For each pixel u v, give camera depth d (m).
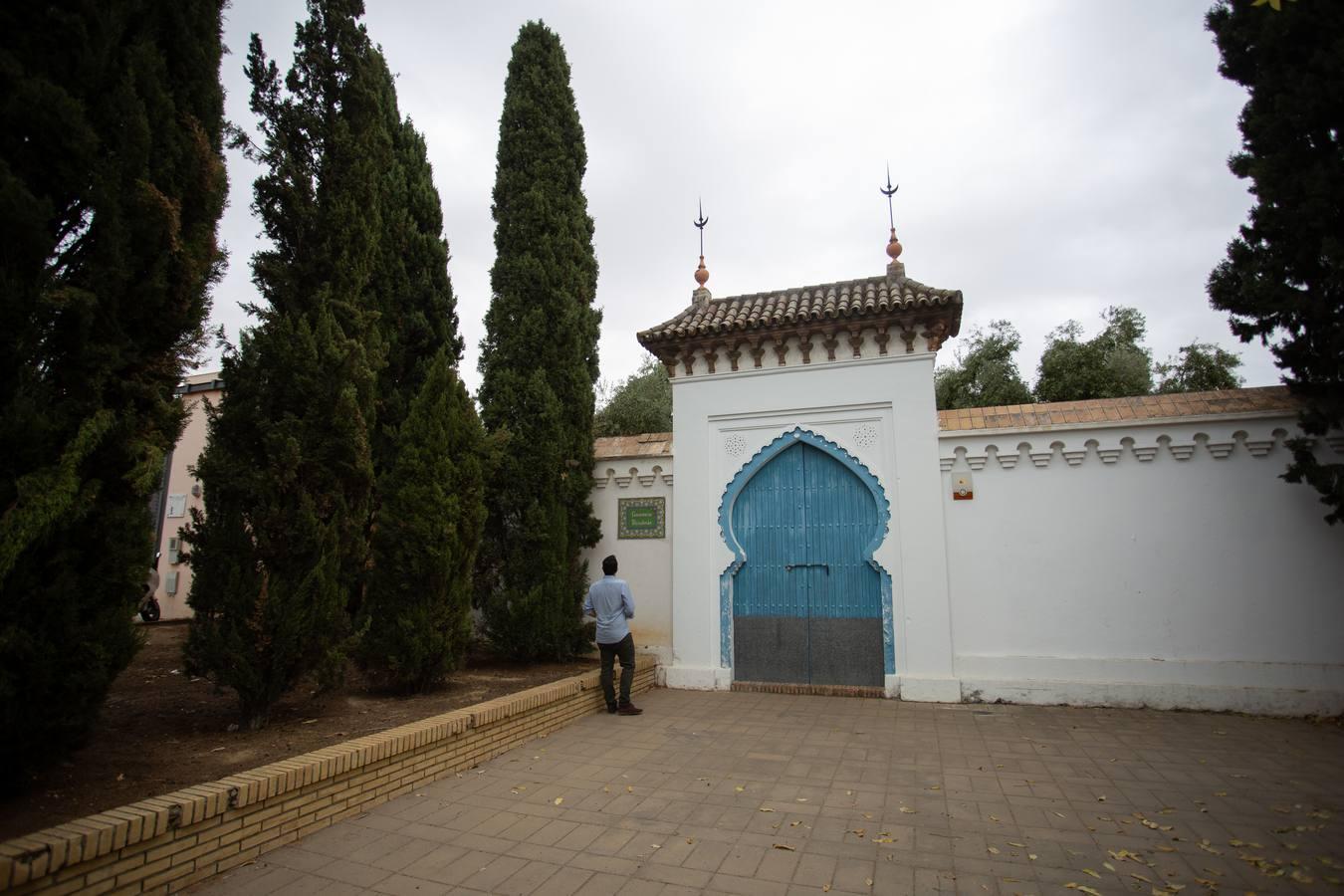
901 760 6.28
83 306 4.13
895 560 9.17
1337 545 7.75
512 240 10.97
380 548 7.61
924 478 9.18
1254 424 8.12
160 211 4.60
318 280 7.16
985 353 18.86
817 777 5.80
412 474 7.70
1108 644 8.38
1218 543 8.17
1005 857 4.18
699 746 6.80
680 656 9.92
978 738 7.01
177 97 5.09
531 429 10.15
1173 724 7.45
